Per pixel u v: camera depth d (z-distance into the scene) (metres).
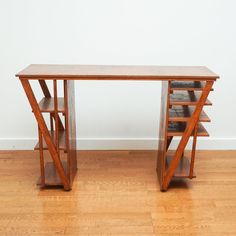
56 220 1.91
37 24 2.66
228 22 2.69
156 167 2.62
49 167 2.53
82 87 2.85
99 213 1.98
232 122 2.98
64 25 2.67
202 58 2.79
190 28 2.71
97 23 2.68
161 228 1.85
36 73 1.99
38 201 2.11
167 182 2.22
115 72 2.08
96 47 2.74
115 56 2.77
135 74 2.01
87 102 2.89
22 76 1.94
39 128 2.08
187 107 2.30
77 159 2.78
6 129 2.94
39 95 2.84
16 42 2.70
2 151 2.93
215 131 2.97
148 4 2.64
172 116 2.13
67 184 2.21
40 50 2.73
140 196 2.19
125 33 2.71
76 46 2.73
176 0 2.63
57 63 2.77
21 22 2.65
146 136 3.00
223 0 2.63
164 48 2.76
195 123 2.09
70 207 2.04
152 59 2.79
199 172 2.54
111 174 2.50
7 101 2.86
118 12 2.65
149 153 2.94
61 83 2.79
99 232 1.80
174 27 2.70
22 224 1.87
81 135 2.98
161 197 2.18
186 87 2.04
